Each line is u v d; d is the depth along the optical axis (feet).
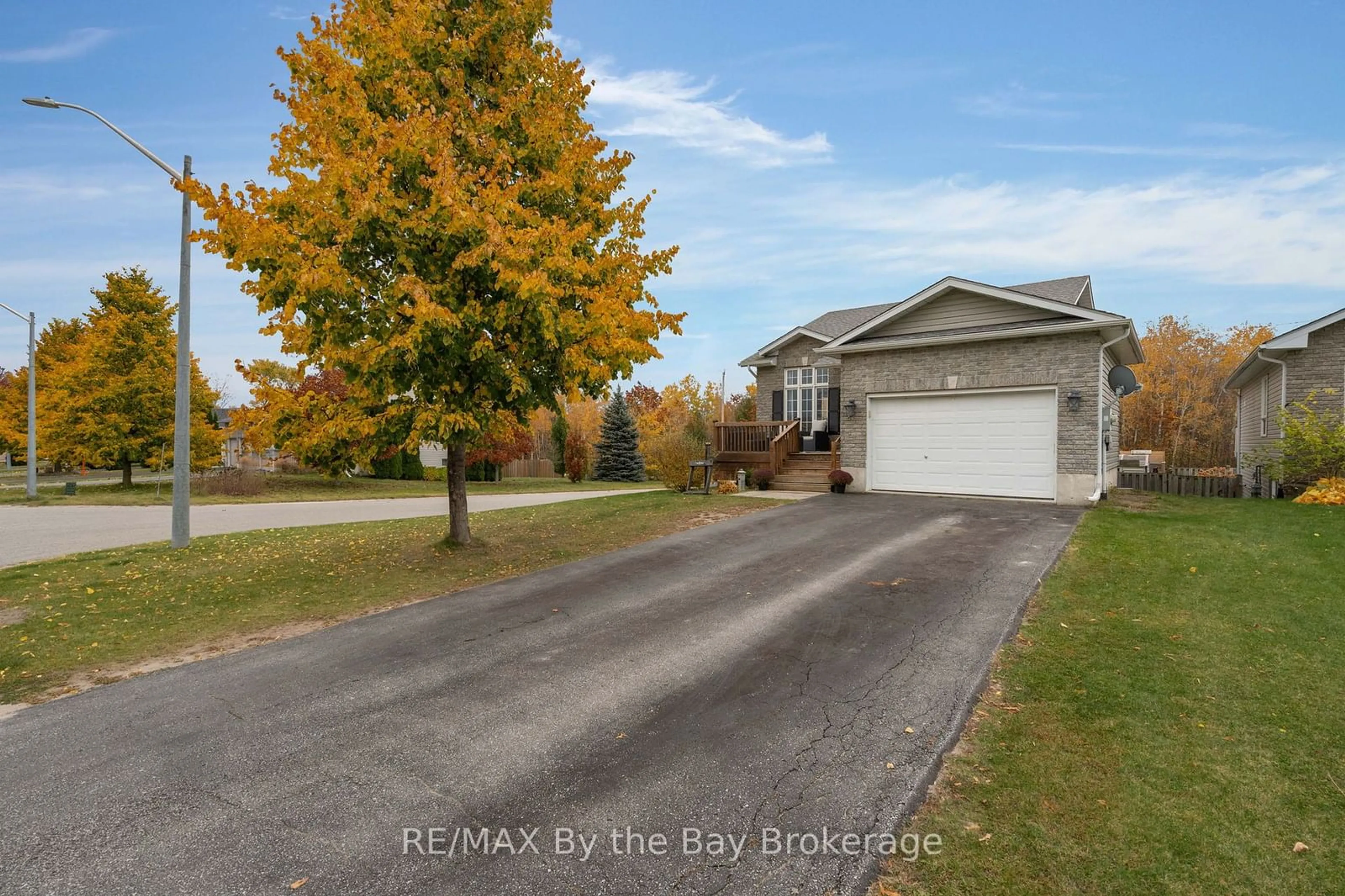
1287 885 8.03
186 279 33.86
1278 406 48.78
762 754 11.51
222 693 14.80
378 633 18.99
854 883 8.20
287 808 10.08
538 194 26.91
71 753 11.99
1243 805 9.70
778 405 67.97
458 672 15.78
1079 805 9.78
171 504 62.13
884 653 16.35
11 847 9.11
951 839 9.04
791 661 15.98
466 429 25.99
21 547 35.86
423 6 25.86
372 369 24.68
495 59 28.37
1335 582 20.99
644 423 120.78
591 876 8.41
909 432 46.88
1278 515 34.63
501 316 24.61
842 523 34.81
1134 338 43.83
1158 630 17.25
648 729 12.59
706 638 17.81
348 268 24.30
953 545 28.35
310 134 25.13
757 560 26.94
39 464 142.00
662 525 36.47
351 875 8.46
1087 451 40.09
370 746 12.08
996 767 10.93
